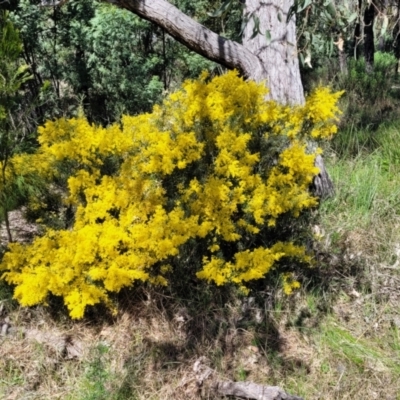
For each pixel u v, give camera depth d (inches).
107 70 248.1
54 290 109.1
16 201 125.3
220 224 115.6
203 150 120.6
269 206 116.0
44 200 127.3
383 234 144.3
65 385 105.0
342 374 107.3
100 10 245.6
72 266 113.0
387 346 114.4
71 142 117.5
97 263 113.7
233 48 141.1
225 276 116.6
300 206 119.1
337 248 138.9
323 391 104.4
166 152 114.2
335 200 154.4
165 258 115.8
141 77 253.3
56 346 110.7
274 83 143.6
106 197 115.2
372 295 126.3
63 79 256.1
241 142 114.9
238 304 121.4
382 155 188.9
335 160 183.8
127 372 106.7
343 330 118.3
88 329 116.8
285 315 120.5
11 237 131.8
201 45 139.3
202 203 116.2
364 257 136.5
